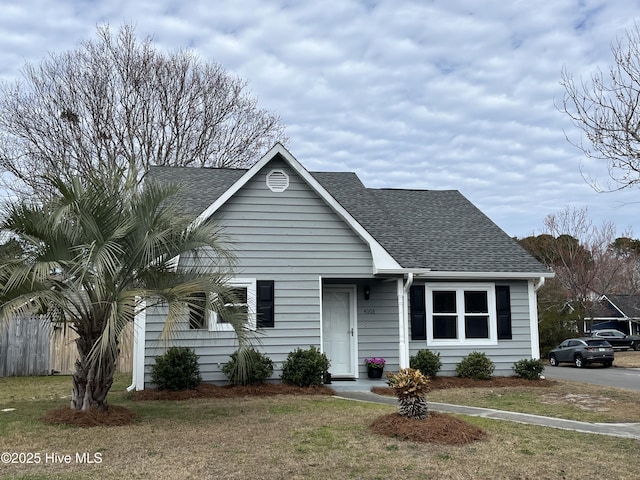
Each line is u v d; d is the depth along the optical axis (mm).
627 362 30391
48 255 8484
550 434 8562
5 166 28250
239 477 6246
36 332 18328
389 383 8992
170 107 32250
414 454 7230
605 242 41625
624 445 7887
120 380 16641
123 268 9102
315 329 13789
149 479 6156
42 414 9672
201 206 14016
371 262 14242
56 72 29656
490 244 17109
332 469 6566
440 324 15977
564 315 37469
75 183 9016
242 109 34906
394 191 20203
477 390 13930
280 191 14016
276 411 10266
